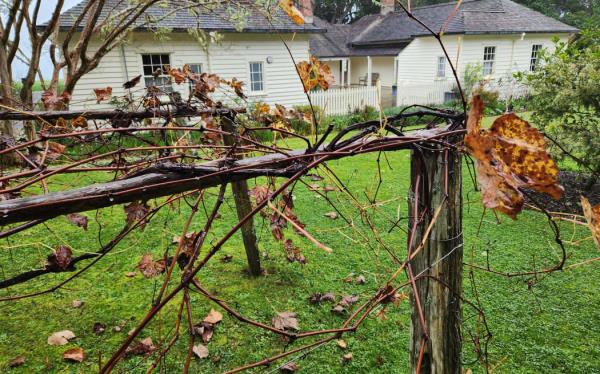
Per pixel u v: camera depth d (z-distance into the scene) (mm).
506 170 562
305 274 2982
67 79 6043
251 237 2871
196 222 3949
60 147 1925
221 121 2508
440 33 826
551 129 4445
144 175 894
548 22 16531
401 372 2020
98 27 6203
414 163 1220
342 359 2111
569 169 5523
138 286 2846
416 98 14227
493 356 2115
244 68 11438
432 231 1235
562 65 4449
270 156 1079
